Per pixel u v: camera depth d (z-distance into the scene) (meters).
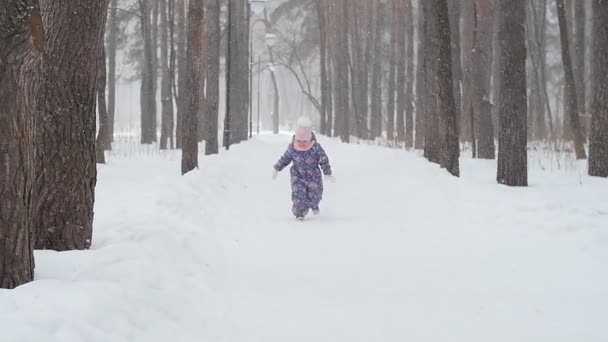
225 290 5.62
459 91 25.33
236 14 35.66
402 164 16.48
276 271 6.41
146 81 36.75
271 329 4.62
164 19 33.59
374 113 45.00
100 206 9.12
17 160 4.34
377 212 10.48
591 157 15.24
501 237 7.95
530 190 12.48
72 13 5.83
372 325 4.72
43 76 5.82
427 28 18.47
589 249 7.03
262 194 13.22
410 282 5.96
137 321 4.24
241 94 39.19
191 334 4.37
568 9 29.97
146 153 26.69
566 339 4.36
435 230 8.65
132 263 5.29
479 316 4.91
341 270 6.47
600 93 15.00
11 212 4.35
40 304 3.88
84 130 5.95
